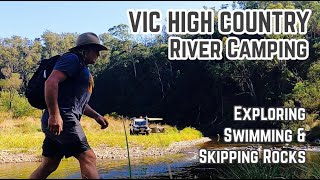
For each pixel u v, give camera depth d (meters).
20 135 15.40
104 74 54.41
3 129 16.12
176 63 57.38
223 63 50.12
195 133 32.75
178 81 57.06
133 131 23.27
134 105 55.75
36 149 12.26
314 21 42.25
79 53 3.61
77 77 3.55
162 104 56.53
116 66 55.31
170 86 57.47
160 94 57.22
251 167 5.06
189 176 6.08
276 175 4.59
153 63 57.28
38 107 3.56
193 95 55.81
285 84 42.59
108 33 52.84
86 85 3.62
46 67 3.49
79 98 3.59
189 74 56.34
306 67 40.19
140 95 56.25
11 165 9.76
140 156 12.16
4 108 16.34
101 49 3.73
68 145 3.61
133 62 56.19
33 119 17.55
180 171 7.15
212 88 53.91
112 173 6.97
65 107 3.54
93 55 3.71
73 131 3.57
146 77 57.00
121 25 52.91
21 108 16.72
